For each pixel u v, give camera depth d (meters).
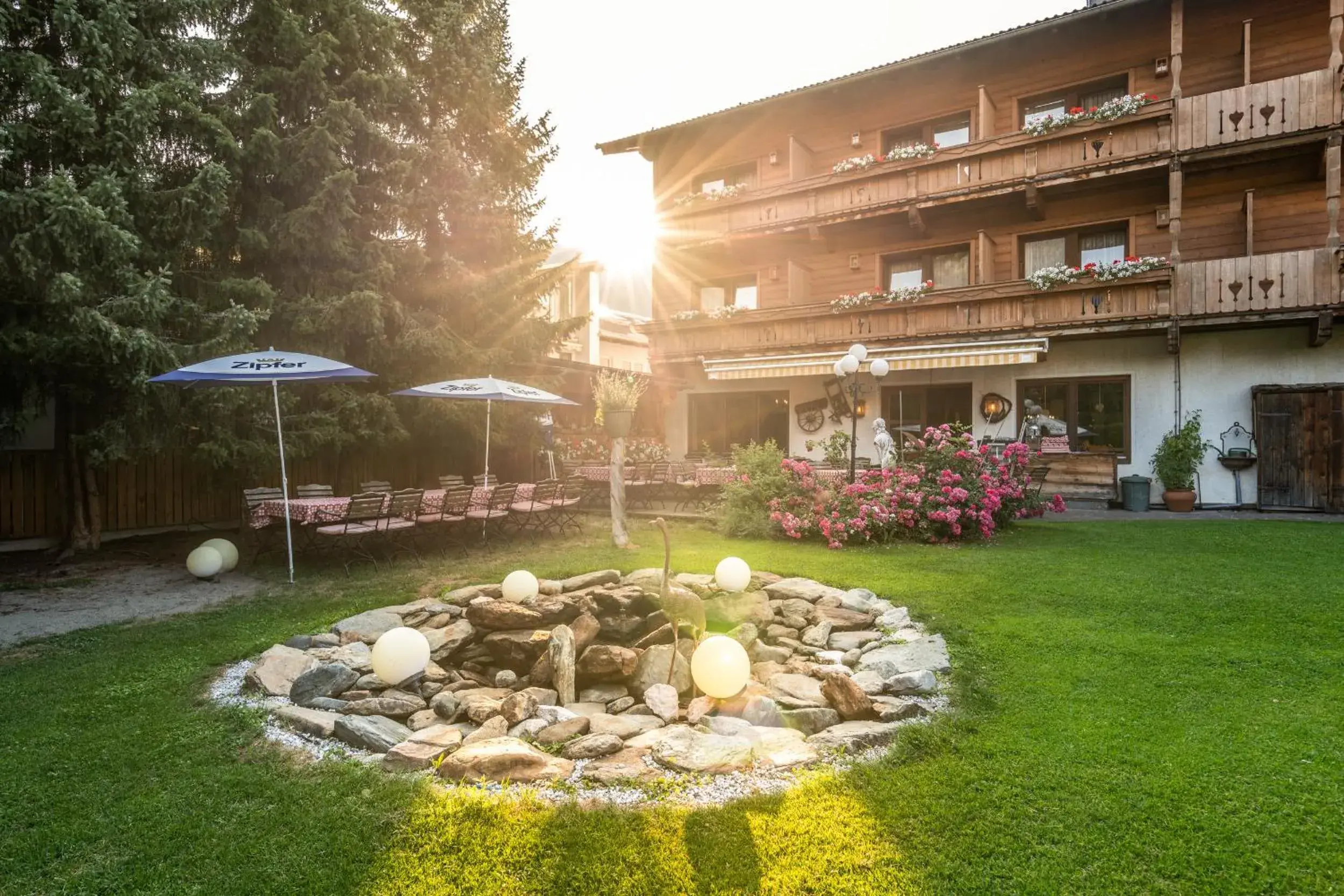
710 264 20.81
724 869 2.72
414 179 12.68
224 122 10.41
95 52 8.24
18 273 7.70
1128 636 5.39
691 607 5.29
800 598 6.80
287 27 10.80
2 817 3.18
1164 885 2.58
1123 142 13.94
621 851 2.83
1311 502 13.08
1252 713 4.00
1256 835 2.86
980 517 9.79
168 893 2.66
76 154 8.48
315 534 9.37
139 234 9.31
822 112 18.95
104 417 9.32
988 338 15.23
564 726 3.93
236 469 11.09
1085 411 15.24
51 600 7.45
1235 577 7.13
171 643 5.81
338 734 3.97
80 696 4.64
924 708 4.22
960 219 17.00
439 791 3.30
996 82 16.67
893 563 8.28
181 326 9.68
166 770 3.60
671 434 20.73
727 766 3.48
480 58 13.66
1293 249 13.70
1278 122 12.62
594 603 6.02
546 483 11.23
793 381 18.81
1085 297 14.12
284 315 11.22
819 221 17.55
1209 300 13.02
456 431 13.78
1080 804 3.10
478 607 5.64
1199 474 14.15
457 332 13.66
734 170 20.45
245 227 11.11
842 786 3.30
